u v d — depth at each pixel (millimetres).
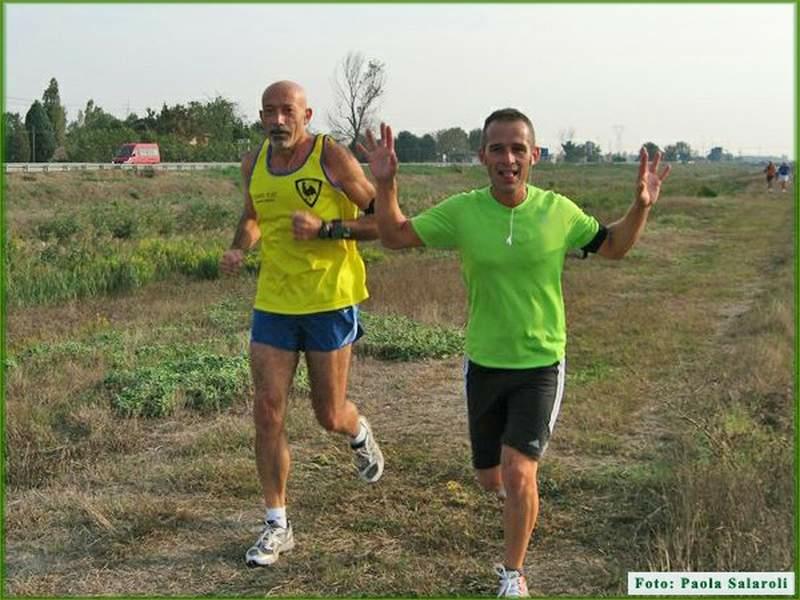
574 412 6871
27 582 4297
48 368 8344
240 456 5984
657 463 5656
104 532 4793
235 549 4637
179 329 10477
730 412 6684
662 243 20484
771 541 4375
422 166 68062
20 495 5367
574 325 10805
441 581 4266
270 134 4465
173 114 70812
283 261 4570
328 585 4254
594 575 4309
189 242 17156
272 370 4566
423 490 5348
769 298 12398
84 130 69188
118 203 31719
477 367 4152
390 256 17203
